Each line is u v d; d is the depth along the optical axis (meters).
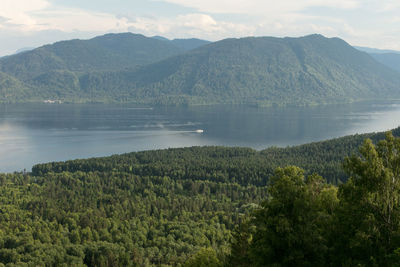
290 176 57.91
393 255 48.00
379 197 53.34
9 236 163.00
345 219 55.34
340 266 54.00
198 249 149.38
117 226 179.50
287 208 55.19
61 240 163.12
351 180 56.31
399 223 52.03
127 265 142.00
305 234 52.47
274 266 51.44
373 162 53.66
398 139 54.62
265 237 54.56
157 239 163.75
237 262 73.31
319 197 61.69
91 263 146.25
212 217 193.75
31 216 198.38
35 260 142.00
